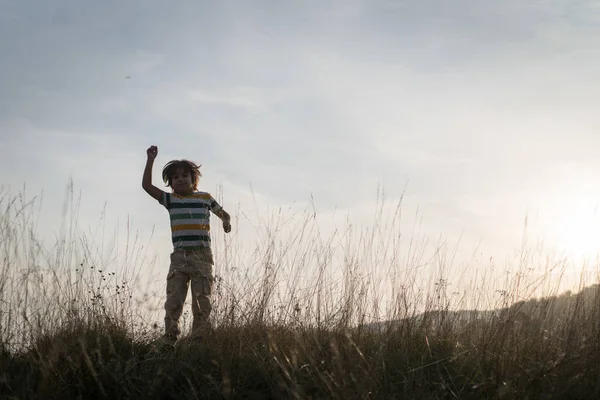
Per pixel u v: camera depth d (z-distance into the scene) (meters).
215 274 4.78
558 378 3.72
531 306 4.72
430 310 4.91
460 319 4.88
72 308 4.27
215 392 3.64
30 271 4.13
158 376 3.71
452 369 4.11
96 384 3.62
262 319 4.53
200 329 4.44
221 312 4.55
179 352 4.19
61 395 3.46
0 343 3.94
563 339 4.20
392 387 3.77
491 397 3.72
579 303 4.48
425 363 4.22
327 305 4.79
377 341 4.49
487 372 3.97
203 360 4.03
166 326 4.67
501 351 4.11
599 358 3.98
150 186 5.06
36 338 4.03
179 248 4.96
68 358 3.68
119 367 3.72
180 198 5.09
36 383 3.54
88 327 4.25
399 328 4.65
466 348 4.41
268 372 3.83
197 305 4.84
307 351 4.04
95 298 4.45
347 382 3.49
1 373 3.64
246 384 3.77
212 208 5.20
